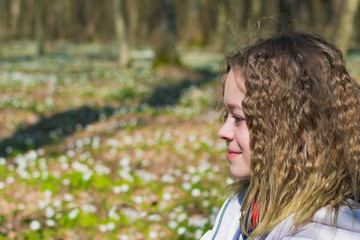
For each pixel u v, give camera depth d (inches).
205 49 1412.4
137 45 1606.8
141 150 299.1
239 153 46.5
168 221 174.4
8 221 173.9
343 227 37.5
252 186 46.8
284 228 39.7
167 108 457.1
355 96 43.9
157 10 1673.2
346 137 41.9
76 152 296.2
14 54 1119.6
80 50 1320.1
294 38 44.3
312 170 41.0
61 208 186.2
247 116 43.5
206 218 176.2
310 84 41.7
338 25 365.1
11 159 282.8
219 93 60.6
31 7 1846.7
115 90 561.0
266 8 1111.6
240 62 45.4
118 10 789.9
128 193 203.2
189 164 274.4
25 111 434.0
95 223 165.3
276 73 42.4
